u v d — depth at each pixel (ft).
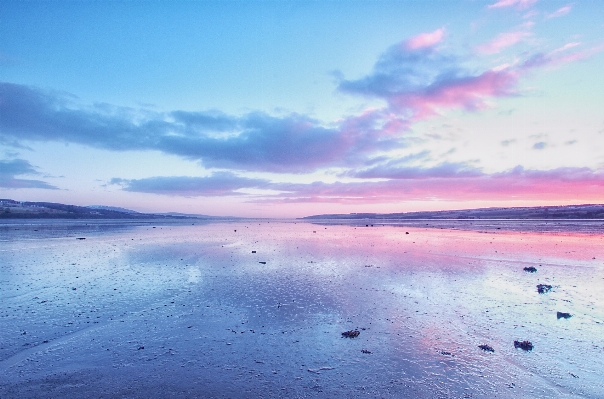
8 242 148.05
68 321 43.29
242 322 42.86
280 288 60.13
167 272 75.66
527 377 29.04
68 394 26.78
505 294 55.31
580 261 87.20
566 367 30.63
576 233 182.19
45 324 42.22
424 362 31.86
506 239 153.17
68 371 30.55
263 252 112.47
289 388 27.61
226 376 29.58
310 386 27.86
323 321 43.01
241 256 102.12
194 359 32.83
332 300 52.26
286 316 44.96
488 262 87.30
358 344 35.99
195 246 132.46
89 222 433.07
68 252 112.88
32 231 225.97
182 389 27.50
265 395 26.61
